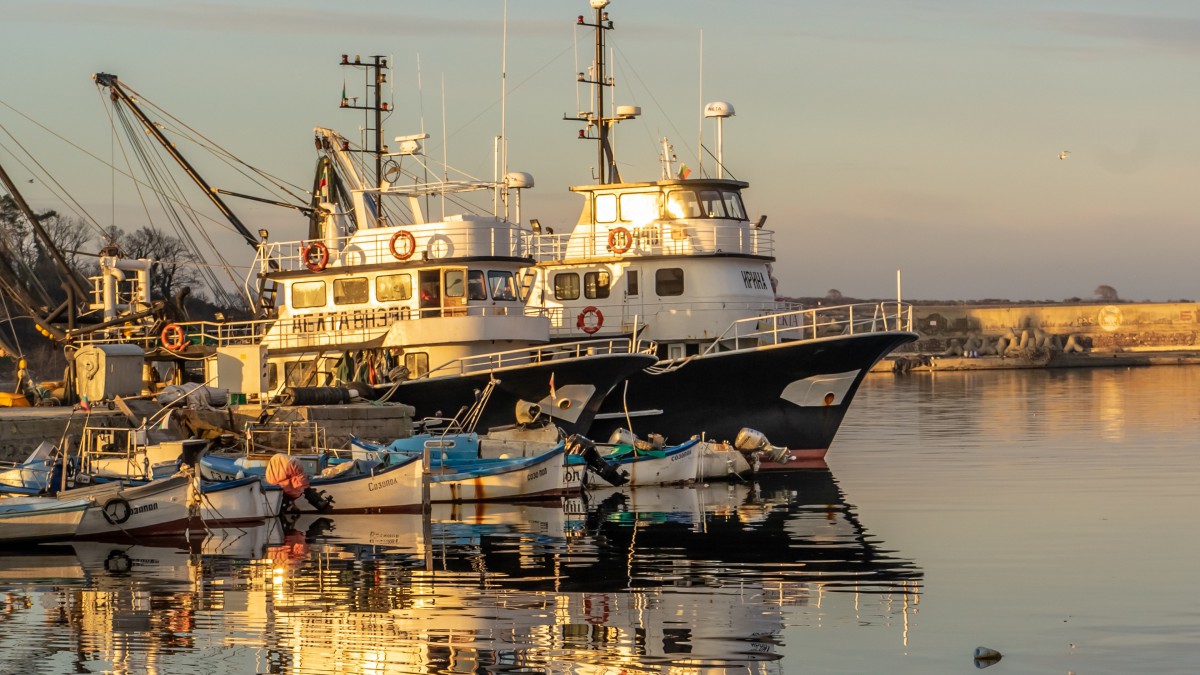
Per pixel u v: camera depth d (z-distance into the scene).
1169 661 34.56
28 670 34.25
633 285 84.62
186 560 48.62
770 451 78.69
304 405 70.00
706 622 38.78
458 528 56.38
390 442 69.44
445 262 76.25
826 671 34.03
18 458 65.19
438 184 82.31
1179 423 112.69
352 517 59.81
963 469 79.44
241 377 74.00
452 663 34.78
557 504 64.62
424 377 74.69
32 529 52.09
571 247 86.75
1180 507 61.66
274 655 35.56
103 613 40.03
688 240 84.12
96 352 77.62
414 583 44.34
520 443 69.38
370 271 78.12
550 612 40.00
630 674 33.81
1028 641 36.62
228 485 56.12
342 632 37.69
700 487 72.06
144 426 64.31
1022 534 54.06
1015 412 130.12
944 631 37.62
